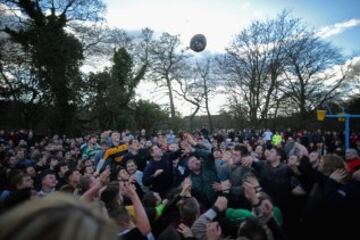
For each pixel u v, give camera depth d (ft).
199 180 19.54
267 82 113.60
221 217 12.93
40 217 2.12
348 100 118.62
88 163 27.68
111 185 12.99
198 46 43.83
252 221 9.77
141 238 10.16
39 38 88.58
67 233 2.06
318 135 74.90
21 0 90.43
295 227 18.66
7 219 2.11
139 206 10.67
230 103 120.67
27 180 16.78
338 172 15.05
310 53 112.27
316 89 115.34
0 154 39.04
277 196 19.31
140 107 120.06
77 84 92.79
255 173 21.21
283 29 111.14
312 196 15.53
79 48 93.40
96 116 104.32
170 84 124.06
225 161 23.29
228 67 117.08
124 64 111.34
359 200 14.60
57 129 92.38
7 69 91.97
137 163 26.45
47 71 90.48
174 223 13.44
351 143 60.54
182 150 24.20
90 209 2.35
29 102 95.66
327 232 14.67
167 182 22.27
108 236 2.20
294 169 19.15
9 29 90.43
